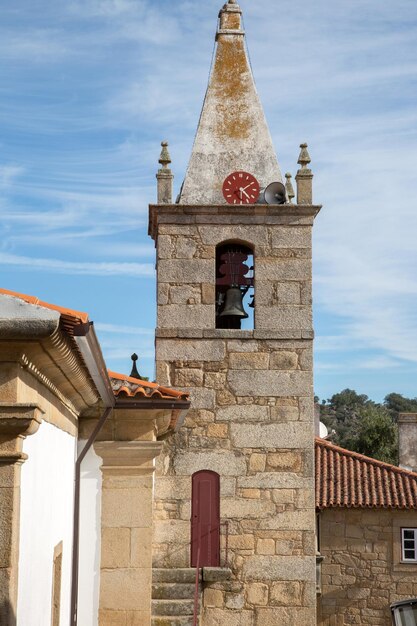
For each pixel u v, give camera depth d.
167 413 12.60
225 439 18.05
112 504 12.33
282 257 18.55
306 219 18.62
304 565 17.69
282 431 18.08
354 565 23.84
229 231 18.56
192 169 19.05
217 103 19.52
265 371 18.25
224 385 18.19
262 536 17.78
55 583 10.26
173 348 18.27
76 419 12.08
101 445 12.37
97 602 12.11
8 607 6.67
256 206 18.50
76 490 12.04
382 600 23.61
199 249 18.52
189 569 17.44
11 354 6.64
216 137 19.23
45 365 7.60
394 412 81.06
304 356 18.31
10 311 6.44
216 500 17.86
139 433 12.48
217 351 18.28
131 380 12.73
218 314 18.97
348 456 26.25
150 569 12.24
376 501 23.73
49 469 9.03
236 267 18.81
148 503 12.36
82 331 7.14
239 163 19.06
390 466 25.52
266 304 18.41
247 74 19.77
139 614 12.13
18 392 6.73
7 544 6.73
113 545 12.23
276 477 17.95
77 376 9.05
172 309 18.36
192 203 18.70
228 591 17.59
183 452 17.97
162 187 18.62
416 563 23.66
